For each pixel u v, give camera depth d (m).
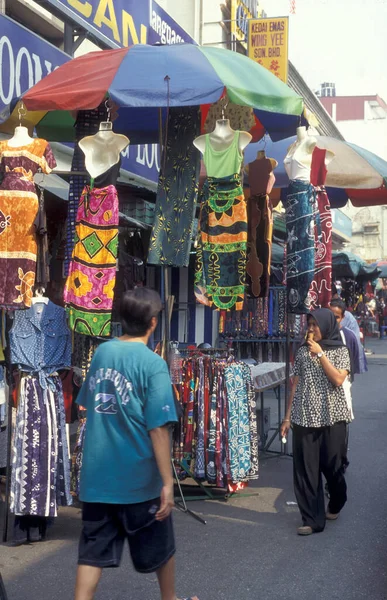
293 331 11.48
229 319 12.09
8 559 4.93
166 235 5.93
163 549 3.41
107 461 3.36
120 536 3.43
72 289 5.36
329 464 5.54
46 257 5.43
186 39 13.47
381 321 31.52
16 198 5.18
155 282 12.12
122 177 10.62
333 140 7.84
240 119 6.71
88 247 5.36
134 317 3.52
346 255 18.08
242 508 6.22
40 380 5.20
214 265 5.82
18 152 5.21
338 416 5.45
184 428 6.36
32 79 8.21
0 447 6.39
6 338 5.72
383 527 5.65
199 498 6.49
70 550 5.12
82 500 3.38
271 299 11.88
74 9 9.02
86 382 3.54
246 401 6.42
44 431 5.14
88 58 5.71
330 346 5.50
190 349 6.62
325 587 4.47
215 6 17.12
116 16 10.27
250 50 17.09
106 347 3.51
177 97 5.15
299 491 5.52
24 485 5.09
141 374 3.38
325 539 5.38
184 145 5.98
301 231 5.80
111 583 4.57
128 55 5.54
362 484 6.95
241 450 6.32
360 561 4.91
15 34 7.79
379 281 36.66
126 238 9.22
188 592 4.40
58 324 5.37
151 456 3.37
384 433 9.69
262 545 5.25
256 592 4.40
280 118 6.60
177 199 5.93
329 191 8.85
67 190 7.09
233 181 5.74
